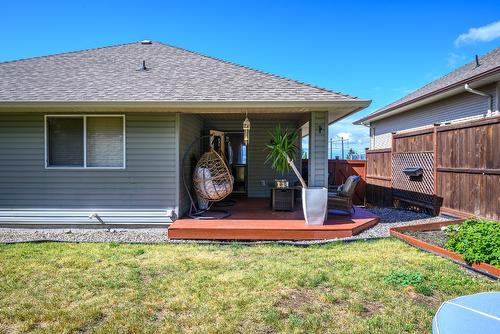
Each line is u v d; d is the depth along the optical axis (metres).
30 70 8.43
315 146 7.15
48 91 7.14
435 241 5.84
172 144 7.39
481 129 6.84
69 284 4.16
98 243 6.25
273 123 11.05
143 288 4.03
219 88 7.30
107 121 7.39
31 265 4.87
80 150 7.39
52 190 7.40
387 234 6.67
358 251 5.48
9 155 7.39
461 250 4.80
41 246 5.99
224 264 4.90
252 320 3.27
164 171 7.41
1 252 5.57
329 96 6.83
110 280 4.28
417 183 9.16
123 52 9.80
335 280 4.19
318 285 4.07
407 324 3.15
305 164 12.51
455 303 2.29
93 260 5.11
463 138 7.39
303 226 6.64
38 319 3.30
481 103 9.43
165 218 7.40
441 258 5.02
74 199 7.40
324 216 6.79
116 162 7.41
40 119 7.34
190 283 4.16
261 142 11.09
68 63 8.91
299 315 3.35
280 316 3.33
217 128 10.98
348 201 7.82
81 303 3.64
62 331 3.09
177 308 3.52
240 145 11.20
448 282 4.08
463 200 7.40
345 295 3.78
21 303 3.64
